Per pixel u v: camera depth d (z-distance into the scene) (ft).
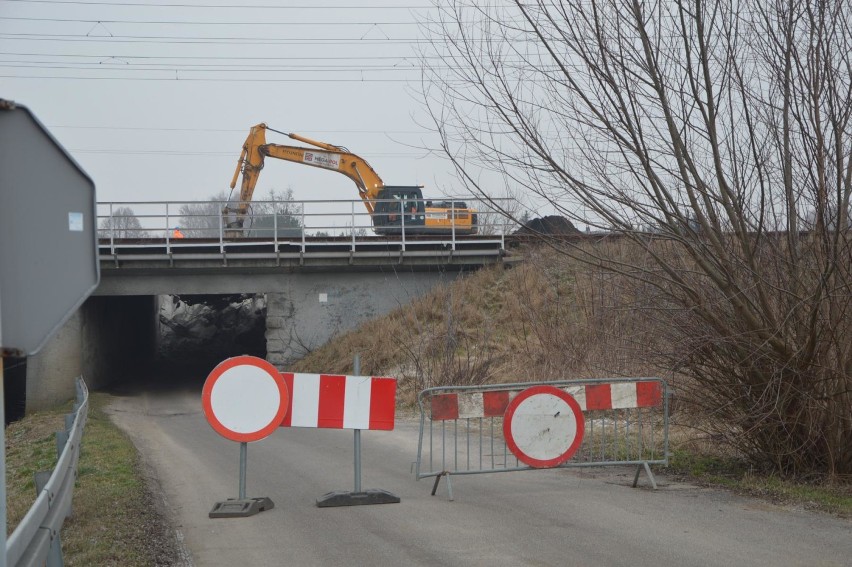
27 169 11.67
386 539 24.08
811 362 29.07
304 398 29.25
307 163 107.34
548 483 32.48
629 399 31.07
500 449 42.29
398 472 36.19
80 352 93.40
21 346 11.42
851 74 27.45
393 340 81.51
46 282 11.69
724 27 28.84
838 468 30.04
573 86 29.86
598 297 60.85
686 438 38.55
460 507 28.35
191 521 27.07
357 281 94.68
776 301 30.12
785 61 28.53
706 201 29.66
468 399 30.22
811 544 22.39
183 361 144.56
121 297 118.42
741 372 31.04
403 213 93.91
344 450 43.80
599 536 23.67
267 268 93.25
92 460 39.99
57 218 11.84
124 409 79.25
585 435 42.09
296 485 33.63
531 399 30.14
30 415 79.25
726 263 29.53
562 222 35.58
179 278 93.40
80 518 27.09
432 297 90.02
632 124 29.14
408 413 60.13
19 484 37.65
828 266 27.45
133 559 22.13
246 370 28.86
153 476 36.55
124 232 100.94
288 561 22.02
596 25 28.84
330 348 89.51
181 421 66.80
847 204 28.30
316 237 96.27
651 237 31.14
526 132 30.40
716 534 23.65
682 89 29.22
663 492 30.01
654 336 33.65
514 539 23.59
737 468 33.42
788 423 30.14
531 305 74.95
